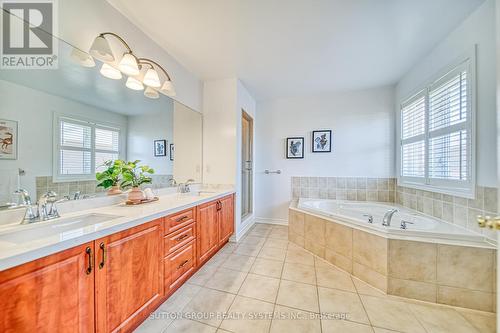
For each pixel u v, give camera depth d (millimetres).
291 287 1808
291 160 3768
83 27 1428
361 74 2816
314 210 2559
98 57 1423
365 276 1893
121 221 1180
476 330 1342
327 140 3555
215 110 2963
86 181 1519
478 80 1669
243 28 1854
